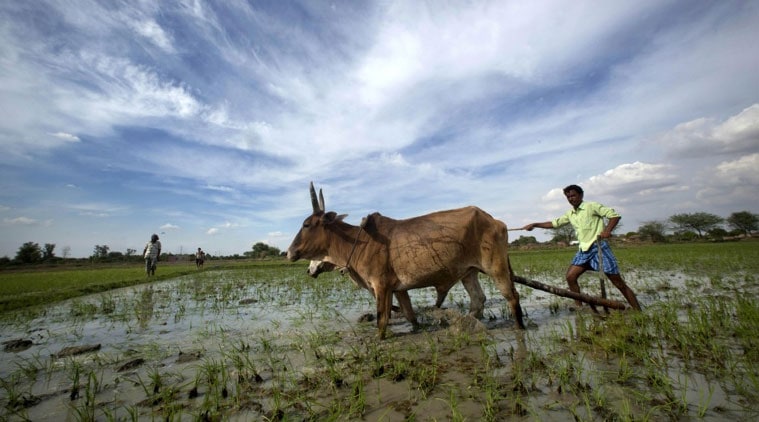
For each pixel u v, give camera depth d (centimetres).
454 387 304
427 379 321
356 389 305
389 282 517
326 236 570
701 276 1027
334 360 386
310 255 583
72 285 1251
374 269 518
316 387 317
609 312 546
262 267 2598
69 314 749
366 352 417
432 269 509
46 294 995
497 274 509
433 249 502
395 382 322
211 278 1616
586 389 288
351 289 1010
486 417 249
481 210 529
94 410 293
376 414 263
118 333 564
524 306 693
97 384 338
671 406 252
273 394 306
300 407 280
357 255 536
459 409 265
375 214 549
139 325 617
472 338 452
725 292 729
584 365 340
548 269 1402
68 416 284
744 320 436
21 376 379
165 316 697
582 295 530
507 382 310
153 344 478
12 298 930
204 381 346
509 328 513
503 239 518
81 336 551
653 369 318
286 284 1230
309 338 485
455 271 519
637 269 1266
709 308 511
